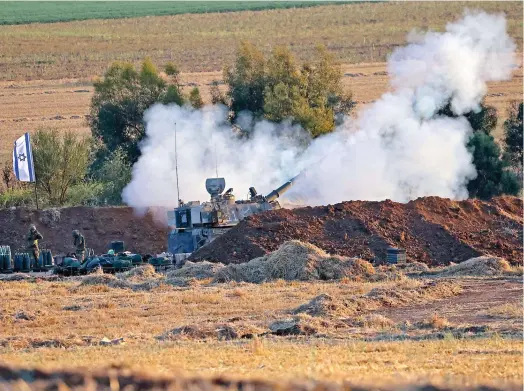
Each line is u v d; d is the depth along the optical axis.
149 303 163.38
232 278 189.50
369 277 188.88
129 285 183.62
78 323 147.50
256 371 94.19
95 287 179.25
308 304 151.62
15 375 72.44
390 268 196.25
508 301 155.62
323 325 136.25
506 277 183.00
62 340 128.62
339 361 101.69
